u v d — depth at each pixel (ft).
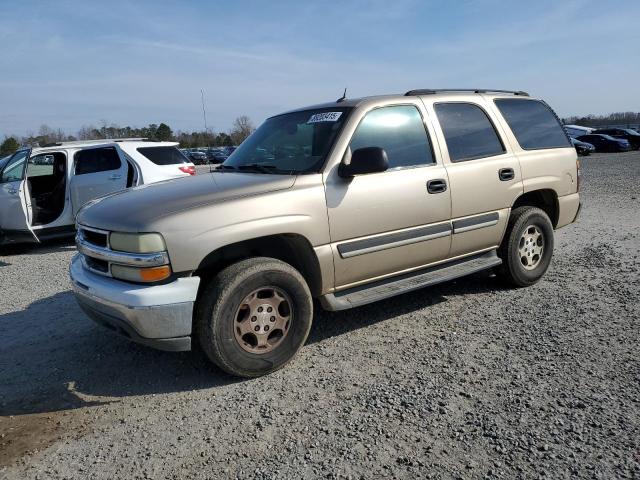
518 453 8.68
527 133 17.66
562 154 18.37
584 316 14.64
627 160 85.30
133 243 10.83
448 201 14.76
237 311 11.41
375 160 12.16
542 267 17.76
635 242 23.81
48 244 31.89
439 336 13.82
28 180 28.50
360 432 9.54
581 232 27.17
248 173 13.83
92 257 11.96
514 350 12.66
